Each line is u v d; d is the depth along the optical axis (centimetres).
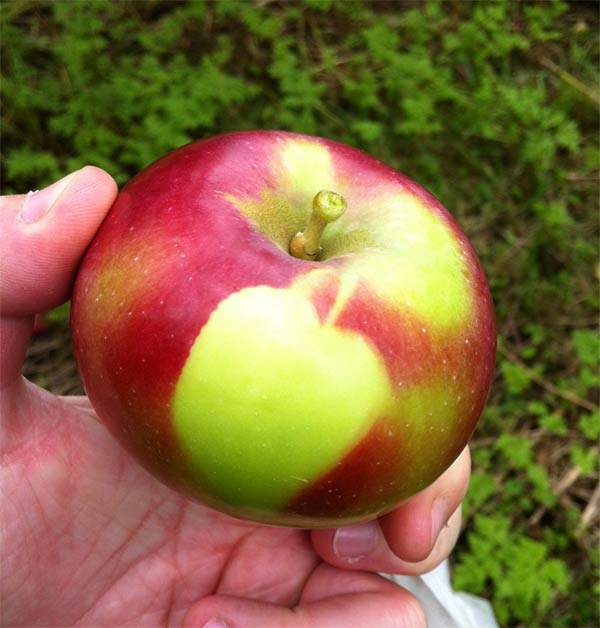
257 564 19
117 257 12
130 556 19
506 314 33
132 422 12
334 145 15
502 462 30
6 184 32
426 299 12
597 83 39
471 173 36
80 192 14
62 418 18
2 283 15
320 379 11
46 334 30
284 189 14
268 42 37
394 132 35
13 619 17
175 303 12
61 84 33
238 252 12
